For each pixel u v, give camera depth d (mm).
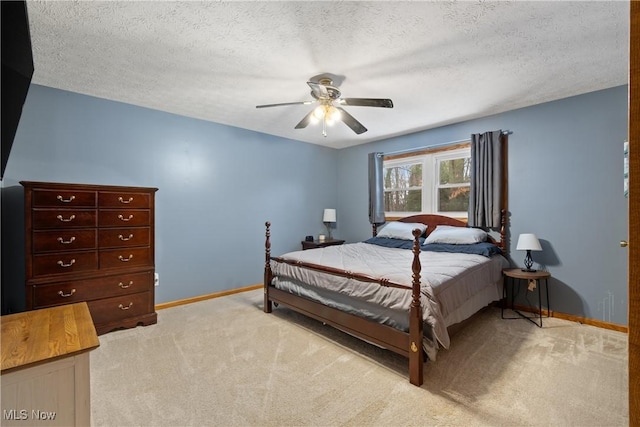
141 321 2949
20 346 963
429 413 1705
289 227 4844
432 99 3117
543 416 1672
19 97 1193
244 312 3371
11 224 2676
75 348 963
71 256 2619
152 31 1941
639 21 480
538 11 1753
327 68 2438
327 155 5410
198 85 2789
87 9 1716
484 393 1880
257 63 2359
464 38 2021
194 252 3799
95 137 3082
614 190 2842
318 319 2719
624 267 2801
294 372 2127
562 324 2986
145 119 3396
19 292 2707
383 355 2363
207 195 3906
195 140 3787
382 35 1984
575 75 2584
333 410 1736
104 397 1852
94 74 2572
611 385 1946
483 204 3605
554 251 3186
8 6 873
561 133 3125
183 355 2371
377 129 4250
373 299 2262
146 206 3021
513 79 2654
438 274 2342
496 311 3398
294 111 3518
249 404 1791
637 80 477
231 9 1727
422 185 4359
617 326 2828
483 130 3689
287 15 1780
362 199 5145
